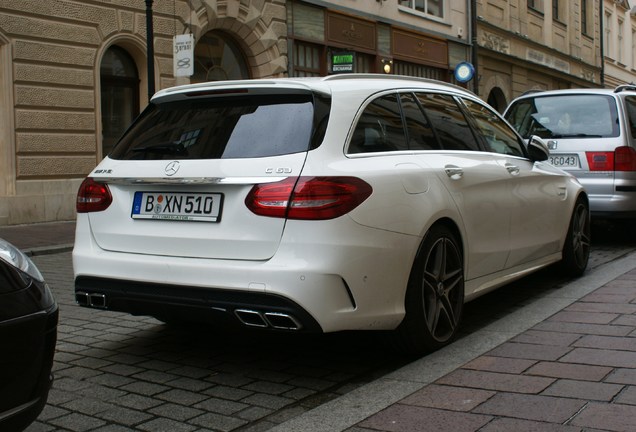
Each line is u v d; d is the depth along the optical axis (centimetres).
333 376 416
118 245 422
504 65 2867
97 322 556
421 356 435
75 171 1350
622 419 312
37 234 1159
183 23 1544
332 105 407
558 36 3453
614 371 377
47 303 288
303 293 362
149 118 460
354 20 2038
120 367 438
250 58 1752
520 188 552
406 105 466
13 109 1252
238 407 368
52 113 1309
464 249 468
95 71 1377
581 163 869
